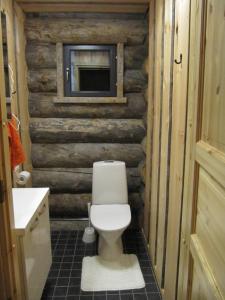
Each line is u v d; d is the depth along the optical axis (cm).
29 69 280
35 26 268
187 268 119
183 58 142
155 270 224
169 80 175
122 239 282
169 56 176
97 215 238
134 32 272
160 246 206
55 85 281
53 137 288
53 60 277
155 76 226
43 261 186
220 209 82
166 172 185
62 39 270
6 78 225
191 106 121
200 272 98
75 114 288
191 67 124
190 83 125
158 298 200
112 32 270
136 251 260
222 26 81
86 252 259
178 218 151
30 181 286
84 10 261
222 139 81
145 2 249
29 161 286
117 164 265
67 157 292
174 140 164
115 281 217
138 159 295
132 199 301
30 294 155
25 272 146
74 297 201
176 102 160
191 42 125
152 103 242
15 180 218
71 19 269
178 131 153
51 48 276
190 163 117
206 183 95
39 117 289
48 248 201
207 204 94
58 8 257
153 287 212
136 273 226
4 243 114
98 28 269
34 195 186
